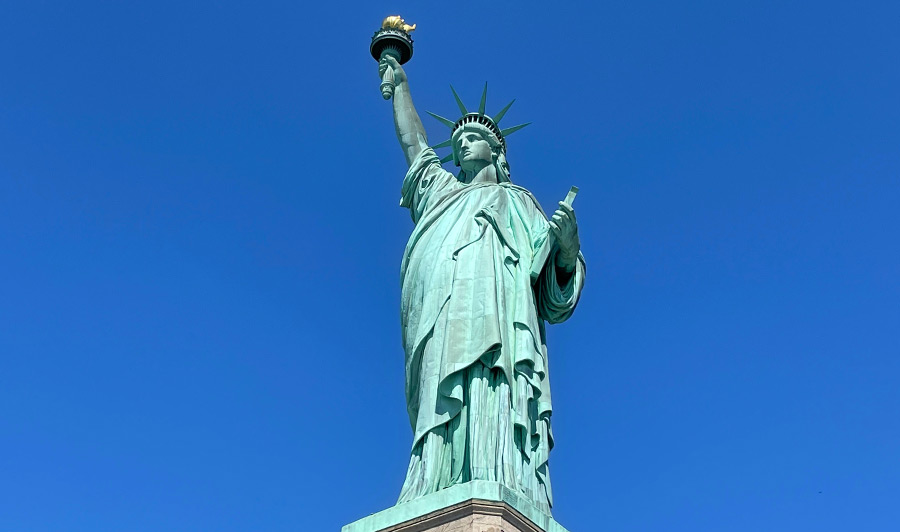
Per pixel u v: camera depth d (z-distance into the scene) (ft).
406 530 207.21
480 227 256.11
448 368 230.27
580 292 265.75
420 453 228.43
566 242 254.68
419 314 249.14
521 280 250.37
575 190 256.52
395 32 311.47
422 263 255.70
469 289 242.99
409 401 244.83
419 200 278.87
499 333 233.96
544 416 237.25
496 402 228.84
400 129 295.89
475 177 285.23
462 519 201.46
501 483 209.15
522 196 277.03
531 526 207.41
